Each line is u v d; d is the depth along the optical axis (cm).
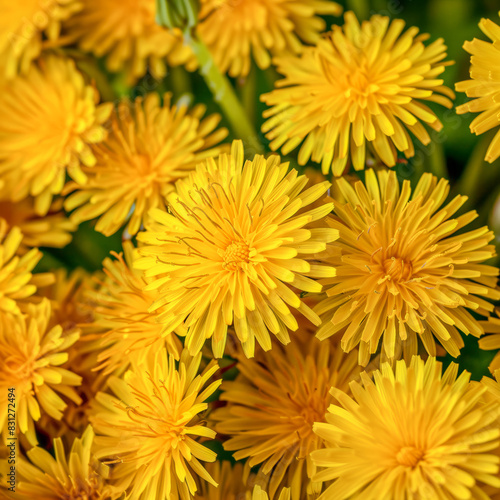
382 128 29
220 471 29
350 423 28
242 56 31
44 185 31
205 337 28
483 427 27
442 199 29
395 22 30
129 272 30
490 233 29
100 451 29
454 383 27
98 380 30
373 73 30
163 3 30
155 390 29
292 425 29
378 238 29
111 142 31
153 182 30
